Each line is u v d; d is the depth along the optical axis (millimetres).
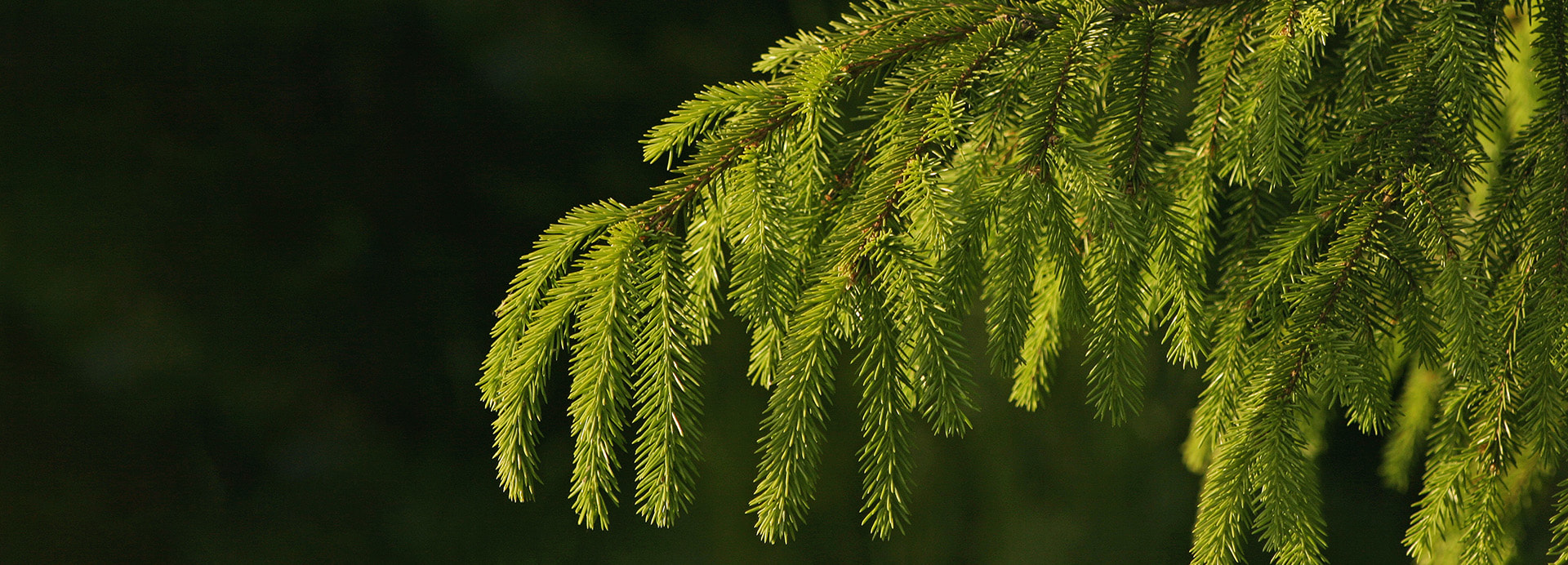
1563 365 2383
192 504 5387
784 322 2393
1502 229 2418
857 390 6367
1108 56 2436
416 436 6109
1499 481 2428
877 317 2379
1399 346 2621
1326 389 2400
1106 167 2389
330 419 5840
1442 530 2451
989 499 6270
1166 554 6168
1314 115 2514
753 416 6188
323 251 5977
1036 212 2379
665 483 2383
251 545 5426
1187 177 2518
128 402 5285
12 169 5082
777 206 2391
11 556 4828
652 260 2395
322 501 5688
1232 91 2467
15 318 5035
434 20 6230
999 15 2438
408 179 6348
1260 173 2432
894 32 2436
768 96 2414
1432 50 2422
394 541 5758
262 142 5859
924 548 6172
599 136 6672
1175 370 6223
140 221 5414
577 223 2406
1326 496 5938
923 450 6320
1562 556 2396
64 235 5199
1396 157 2414
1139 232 2379
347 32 6027
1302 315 2410
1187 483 6297
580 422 2383
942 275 2377
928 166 2391
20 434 4941
